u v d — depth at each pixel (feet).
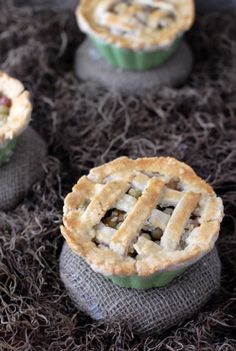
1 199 2.51
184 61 2.93
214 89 2.87
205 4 3.23
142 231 2.18
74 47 3.13
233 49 3.03
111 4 2.87
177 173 2.27
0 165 2.52
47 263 2.37
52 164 2.59
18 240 2.38
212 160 2.63
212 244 2.14
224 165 2.62
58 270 2.35
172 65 2.89
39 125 2.78
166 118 2.77
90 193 2.23
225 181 2.56
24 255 2.36
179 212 2.17
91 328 2.22
